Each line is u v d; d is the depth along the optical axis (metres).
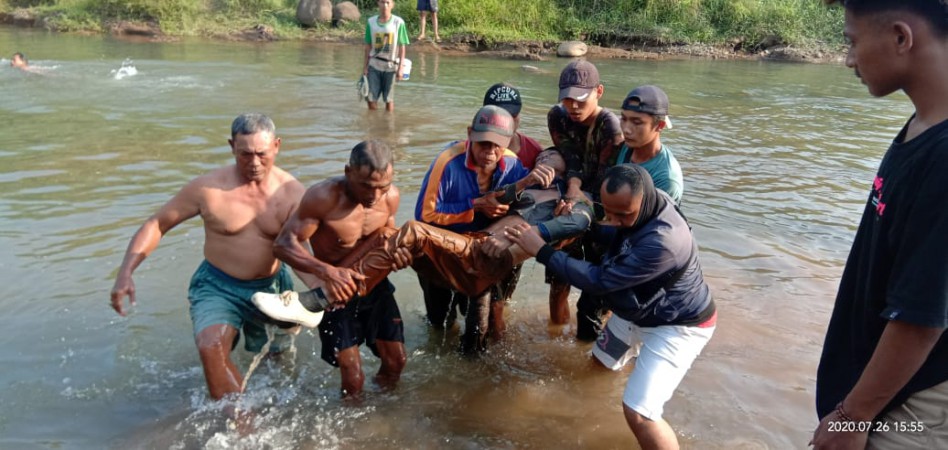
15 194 7.37
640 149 4.58
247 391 4.43
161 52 19.31
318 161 8.71
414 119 11.55
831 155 10.55
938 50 2.24
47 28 23.75
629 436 4.18
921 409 2.44
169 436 3.97
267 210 4.39
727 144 10.99
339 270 4.09
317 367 4.80
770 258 6.62
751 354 5.02
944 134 2.22
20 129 10.12
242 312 4.48
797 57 23.84
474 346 4.90
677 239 3.71
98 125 10.47
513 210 4.62
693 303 3.88
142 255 4.23
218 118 11.12
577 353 5.09
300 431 4.09
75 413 4.13
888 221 2.40
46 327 4.96
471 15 24.00
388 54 11.82
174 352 4.80
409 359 4.93
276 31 23.52
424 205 4.62
